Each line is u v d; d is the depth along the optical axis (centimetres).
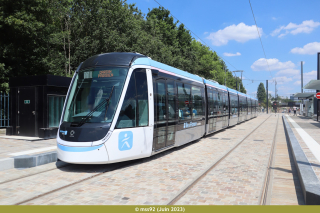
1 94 1333
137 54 802
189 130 1080
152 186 559
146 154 764
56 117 1184
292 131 1544
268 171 697
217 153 948
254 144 1173
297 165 670
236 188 549
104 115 681
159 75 852
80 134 670
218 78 5603
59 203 462
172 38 4256
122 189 539
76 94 738
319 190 461
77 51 2050
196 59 4303
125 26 2234
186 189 539
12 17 1371
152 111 787
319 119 2575
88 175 642
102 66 739
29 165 708
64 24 2131
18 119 1197
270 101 13738
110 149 666
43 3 1501
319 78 2441
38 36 1596
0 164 666
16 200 477
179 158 856
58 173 660
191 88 1135
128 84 718
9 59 1591
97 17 2086
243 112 2658
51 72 1792
